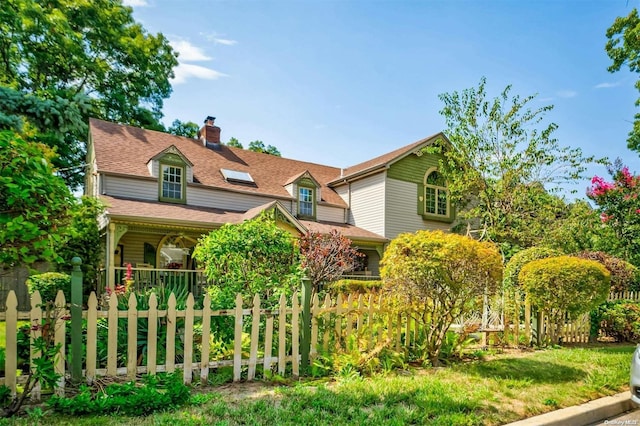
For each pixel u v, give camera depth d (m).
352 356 5.41
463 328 7.09
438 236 5.95
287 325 5.71
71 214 4.19
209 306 4.74
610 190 14.63
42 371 3.53
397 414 3.78
